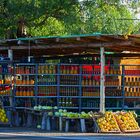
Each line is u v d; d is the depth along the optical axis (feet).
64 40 60.59
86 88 64.23
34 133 55.42
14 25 86.89
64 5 88.12
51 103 64.44
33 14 84.38
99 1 93.04
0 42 64.28
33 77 64.59
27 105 64.34
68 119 57.77
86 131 57.41
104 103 61.62
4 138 50.90
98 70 63.93
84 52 75.10
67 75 64.23
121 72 64.59
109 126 57.06
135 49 67.82
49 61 86.07
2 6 85.61
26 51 72.02
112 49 67.51
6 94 64.69
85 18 92.79
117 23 95.81
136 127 58.65
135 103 64.90
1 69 65.21
